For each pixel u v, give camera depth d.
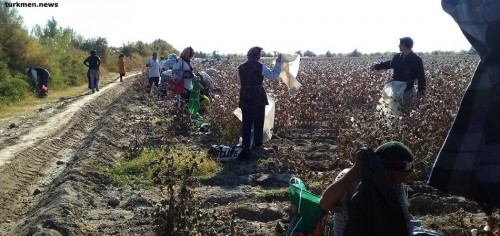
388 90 11.97
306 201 4.72
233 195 8.36
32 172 10.52
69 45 40.12
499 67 2.99
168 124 14.97
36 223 7.20
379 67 12.23
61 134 14.09
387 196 3.63
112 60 48.00
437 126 9.12
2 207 8.41
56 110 18.50
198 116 14.79
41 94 22.78
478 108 3.26
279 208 7.65
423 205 7.38
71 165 10.16
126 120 16.33
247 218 7.43
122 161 10.80
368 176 3.70
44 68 25.72
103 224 7.29
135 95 24.11
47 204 7.99
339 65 42.50
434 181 3.43
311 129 13.32
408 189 7.93
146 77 28.27
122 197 8.54
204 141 12.39
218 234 6.61
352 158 8.76
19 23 26.33
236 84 20.05
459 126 3.34
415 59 11.72
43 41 32.81
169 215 6.04
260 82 10.57
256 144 11.01
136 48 61.97
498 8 2.99
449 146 3.37
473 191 3.23
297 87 10.84
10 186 9.37
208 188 8.78
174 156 10.37
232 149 10.34
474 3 3.10
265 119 11.38
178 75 14.14
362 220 3.70
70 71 31.44
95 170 9.75
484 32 3.01
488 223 5.37
